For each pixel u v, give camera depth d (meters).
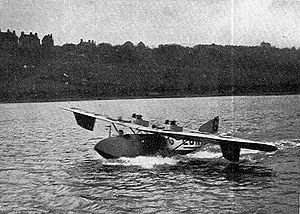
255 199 16.89
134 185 19.42
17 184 20.12
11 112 97.00
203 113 81.38
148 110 97.56
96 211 15.59
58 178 21.23
